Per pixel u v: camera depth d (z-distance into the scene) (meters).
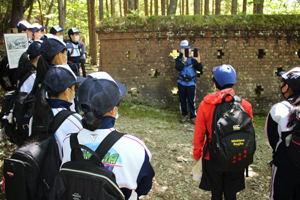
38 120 1.79
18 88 2.71
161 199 3.07
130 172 1.35
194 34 5.97
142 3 24.64
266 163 3.94
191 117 5.64
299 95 2.21
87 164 1.31
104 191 1.22
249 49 6.15
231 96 2.21
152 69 6.24
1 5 9.42
